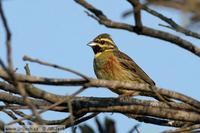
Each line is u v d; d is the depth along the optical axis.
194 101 10.70
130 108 11.78
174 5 6.69
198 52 10.18
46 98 10.96
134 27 9.66
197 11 6.54
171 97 10.73
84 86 10.02
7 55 8.63
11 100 12.48
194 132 9.77
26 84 10.55
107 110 11.73
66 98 10.04
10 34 8.48
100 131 7.34
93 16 9.74
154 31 9.77
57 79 10.10
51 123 12.12
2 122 10.59
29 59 9.20
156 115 11.85
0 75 10.17
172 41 9.98
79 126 7.61
